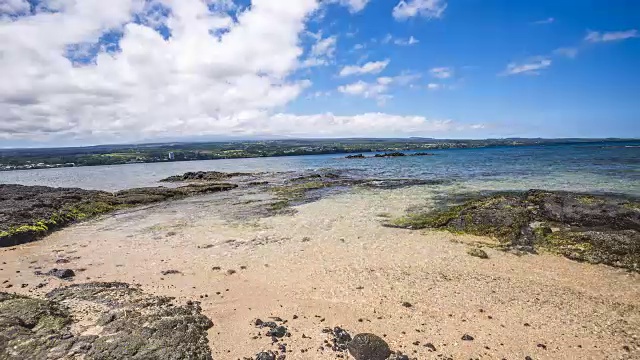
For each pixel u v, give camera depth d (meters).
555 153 95.75
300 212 25.19
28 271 14.31
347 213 24.33
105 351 7.72
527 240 17.19
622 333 9.18
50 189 38.25
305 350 8.41
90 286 12.12
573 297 11.31
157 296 11.42
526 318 10.01
